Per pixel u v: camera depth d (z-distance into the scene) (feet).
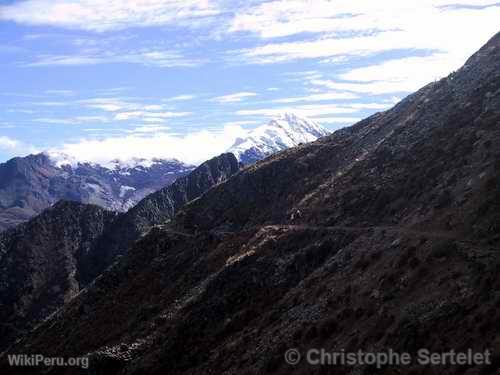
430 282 161.38
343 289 193.36
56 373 314.14
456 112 278.46
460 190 204.44
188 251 362.33
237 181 416.05
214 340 241.76
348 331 170.50
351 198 277.44
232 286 269.03
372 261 198.39
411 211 223.51
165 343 262.06
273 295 243.60
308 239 264.72
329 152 388.16
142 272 372.58
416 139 287.28
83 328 350.02
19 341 409.69
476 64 315.78
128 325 314.35
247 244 306.14
